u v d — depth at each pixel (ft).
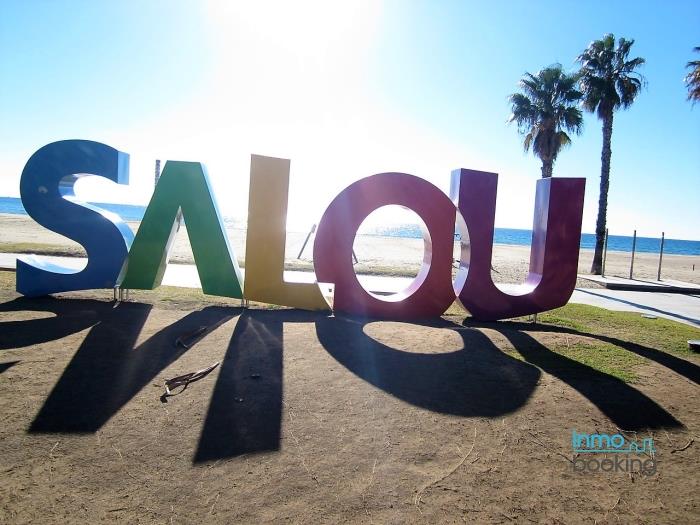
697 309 41.32
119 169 27.48
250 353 19.54
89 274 27.48
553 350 22.33
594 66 65.82
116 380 15.93
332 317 26.99
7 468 10.49
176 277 41.83
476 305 28.48
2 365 16.83
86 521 8.84
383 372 18.08
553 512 9.87
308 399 15.17
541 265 29.19
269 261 27.48
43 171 26.50
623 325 30.04
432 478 10.93
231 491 9.98
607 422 14.62
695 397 17.03
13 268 38.81
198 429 12.72
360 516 9.34
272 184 27.22
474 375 18.30
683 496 10.74
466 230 28.84
